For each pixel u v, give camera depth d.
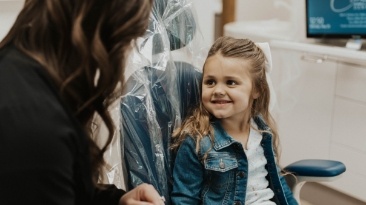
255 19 3.07
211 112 1.24
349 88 2.07
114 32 0.68
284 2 2.78
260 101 1.33
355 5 2.01
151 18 1.19
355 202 2.21
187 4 1.27
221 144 1.23
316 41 2.21
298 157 2.37
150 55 1.20
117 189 1.00
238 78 1.21
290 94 2.33
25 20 0.69
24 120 0.61
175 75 1.26
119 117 1.13
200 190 1.22
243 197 1.22
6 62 0.66
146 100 1.17
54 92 0.66
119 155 1.17
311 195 2.38
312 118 2.26
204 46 1.37
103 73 0.68
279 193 1.31
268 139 1.32
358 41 2.03
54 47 0.67
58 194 0.63
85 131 0.70
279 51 2.31
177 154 1.23
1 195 0.61
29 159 0.61
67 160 0.64
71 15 0.66
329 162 1.38
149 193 0.94
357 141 2.09
